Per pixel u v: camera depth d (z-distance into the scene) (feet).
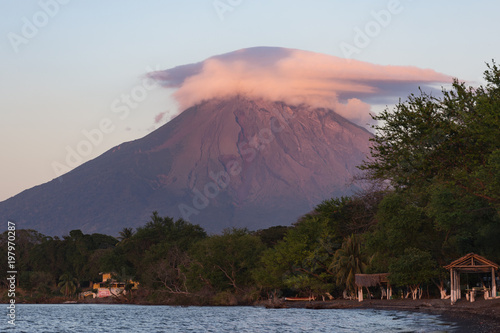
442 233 241.35
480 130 117.39
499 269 208.85
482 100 119.75
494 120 114.62
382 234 249.34
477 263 192.54
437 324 149.79
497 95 122.01
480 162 121.19
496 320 146.30
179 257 460.55
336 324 179.52
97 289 560.61
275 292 345.72
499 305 175.22
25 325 234.99
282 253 320.70
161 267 437.99
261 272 332.80
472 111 123.75
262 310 292.81
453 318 163.02
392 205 242.37
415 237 241.96
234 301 373.81
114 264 541.34
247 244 387.34
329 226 321.93
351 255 286.25
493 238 194.08
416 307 217.77
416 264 229.45
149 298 456.04
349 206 322.34
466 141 122.01
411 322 164.25
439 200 177.78
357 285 273.95
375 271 268.62
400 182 131.75
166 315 282.36
